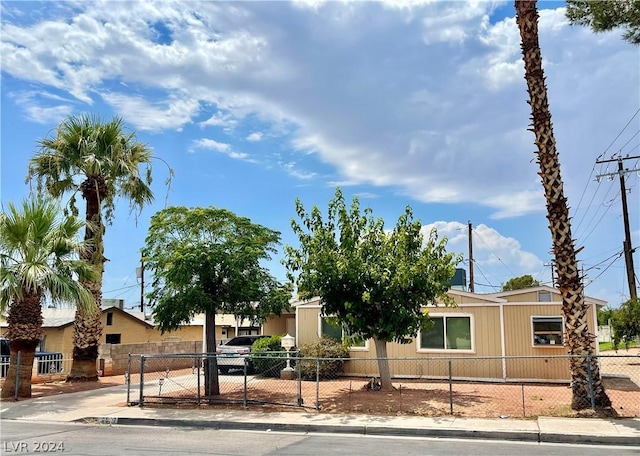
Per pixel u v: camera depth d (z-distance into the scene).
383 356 16.36
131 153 21.55
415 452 9.53
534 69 13.28
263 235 16.34
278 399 15.07
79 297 17.11
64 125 20.70
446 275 15.65
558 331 19.20
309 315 22.06
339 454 9.38
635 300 31.64
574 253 12.79
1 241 16.58
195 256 14.82
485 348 19.80
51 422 13.04
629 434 10.38
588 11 13.55
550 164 12.99
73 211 20.70
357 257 15.29
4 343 24.55
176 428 12.23
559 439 10.50
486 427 11.20
